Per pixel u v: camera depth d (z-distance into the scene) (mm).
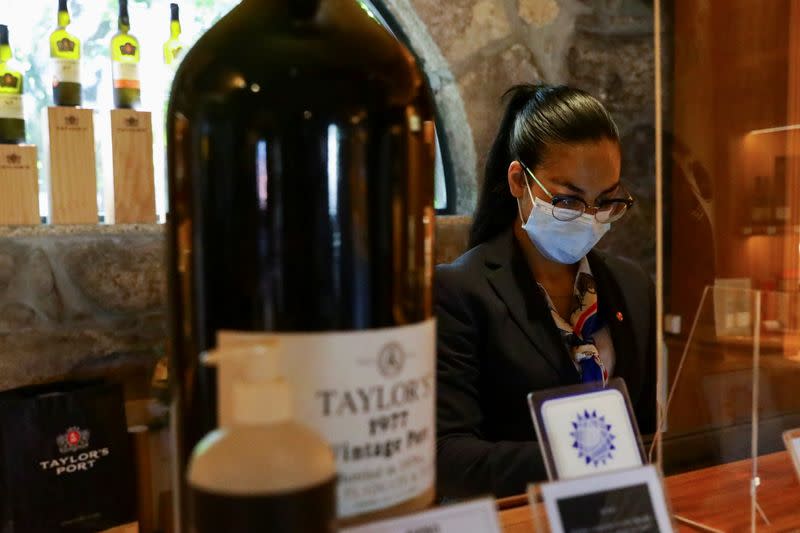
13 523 1296
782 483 735
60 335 1776
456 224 2170
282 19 388
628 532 449
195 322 384
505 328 1471
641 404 1625
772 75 1418
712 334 809
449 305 1456
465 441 1289
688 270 1240
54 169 1703
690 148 1384
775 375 825
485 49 2230
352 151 366
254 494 299
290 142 359
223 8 2082
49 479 1337
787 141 1332
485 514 380
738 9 1455
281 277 362
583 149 1500
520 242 1639
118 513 1426
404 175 390
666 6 1537
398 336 377
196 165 380
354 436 362
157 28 1982
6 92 1688
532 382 1459
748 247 1243
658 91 864
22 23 1885
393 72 394
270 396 309
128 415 1843
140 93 1815
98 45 1957
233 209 366
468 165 2271
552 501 441
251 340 352
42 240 1759
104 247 1813
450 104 2268
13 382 1741
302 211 361
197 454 318
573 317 1586
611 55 2354
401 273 387
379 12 2215
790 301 841
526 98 1668
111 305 1827
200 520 310
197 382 384
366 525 354
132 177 1771
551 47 2293
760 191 1281
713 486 730
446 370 1418
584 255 1585
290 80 364
